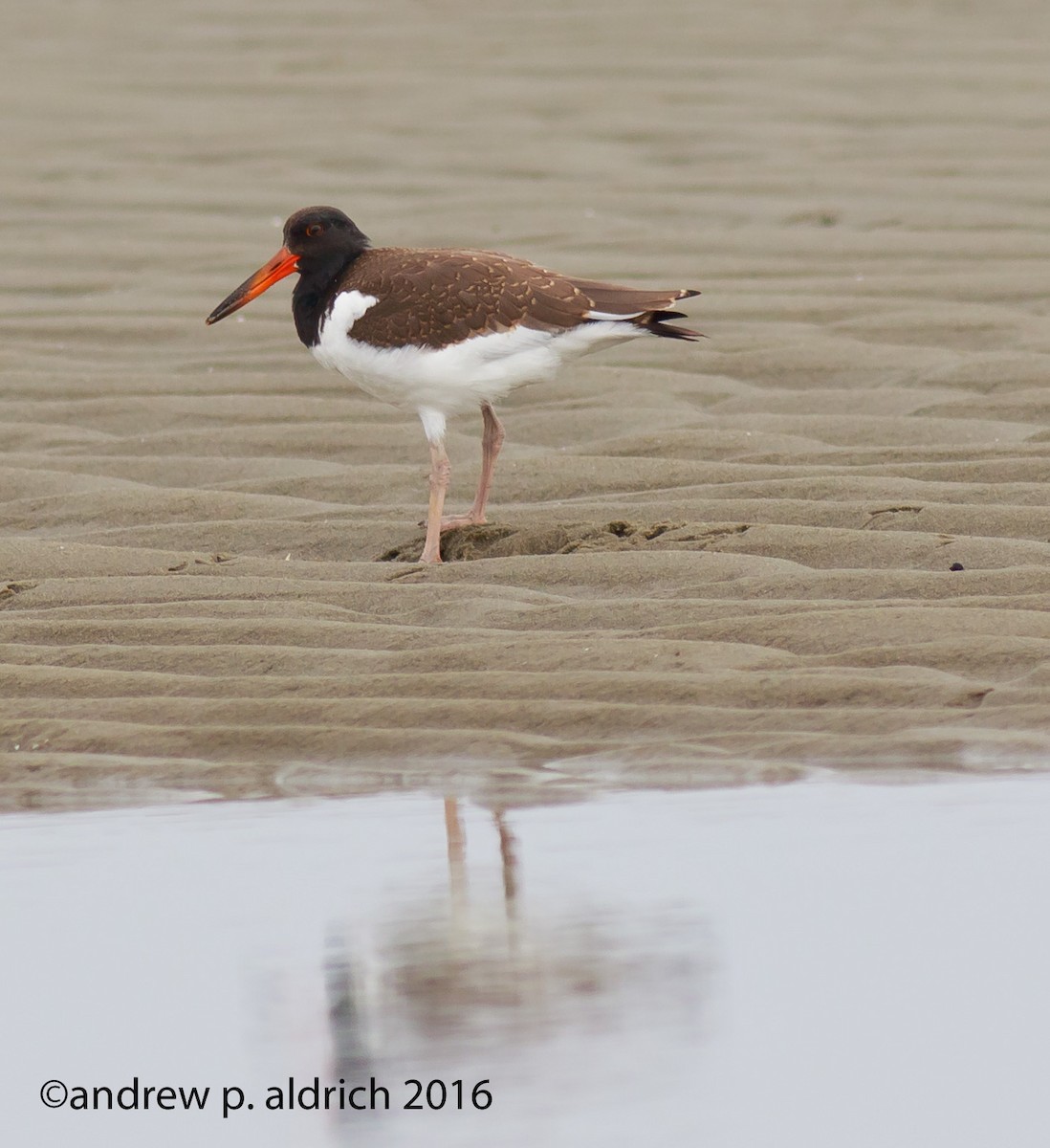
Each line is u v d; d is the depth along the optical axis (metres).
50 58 33.53
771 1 37.00
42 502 15.95
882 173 26.30
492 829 9.23
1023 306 20.69
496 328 14.34
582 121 29.23
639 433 16.97
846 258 22.86
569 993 7.48
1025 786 9.32
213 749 10.49
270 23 35.94
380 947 7.96
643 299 14.48
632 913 8.18
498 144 28.25
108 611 12.46
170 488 16.36
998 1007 7.26
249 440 17.66
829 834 8.91
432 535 14.05
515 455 16.53
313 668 11.32
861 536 13.08
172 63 33.19
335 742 10.43
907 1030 7.13
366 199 25.89
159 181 26.94
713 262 22.88
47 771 10.38
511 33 34.88
